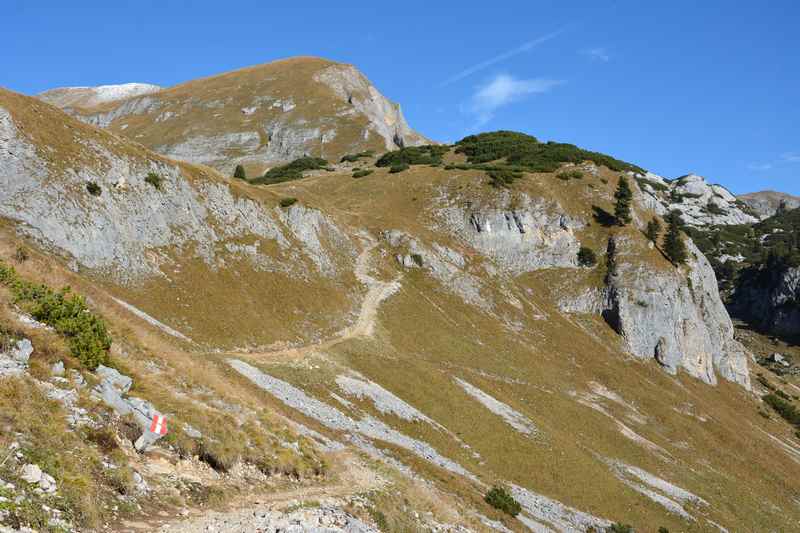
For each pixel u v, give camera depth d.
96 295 35.53
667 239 133.38
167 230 63.00
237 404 28.09
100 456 15.41
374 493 26.66
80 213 53.06
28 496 11.84
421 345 80.44
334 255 92.81
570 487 57.38
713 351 127.62
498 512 40.72
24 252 32.88
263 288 70.12
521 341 99.19
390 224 114.56
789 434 113.12
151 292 54.34
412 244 108.31
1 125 50.97
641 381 102.12
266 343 59.72
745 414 112.75
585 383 94.31
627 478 66.75
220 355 49.69
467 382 73.69
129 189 60.59
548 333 106.62
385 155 180.25
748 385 129.50
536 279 124.62
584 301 120.44
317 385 53.22
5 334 17.47
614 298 118.44
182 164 73.50
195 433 20.94
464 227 129.62
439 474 43.31
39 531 11.10
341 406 50.97
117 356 24.23
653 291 118.38
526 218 131.38
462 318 97.25
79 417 16.50
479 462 55.03
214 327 56.03
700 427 92.88
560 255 129.12
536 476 56.88
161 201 63.97
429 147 188.50
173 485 17.12
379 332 77.81
